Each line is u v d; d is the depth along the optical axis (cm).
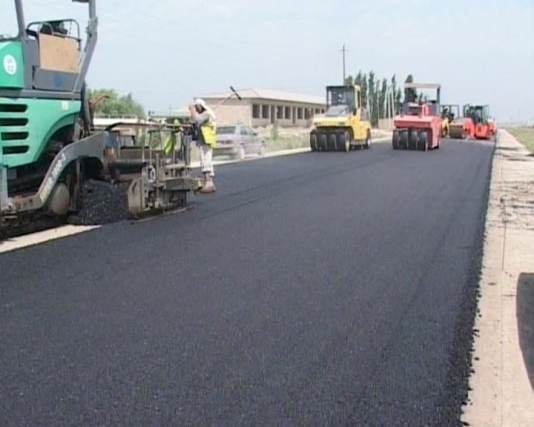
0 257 732
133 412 381
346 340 497
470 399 407
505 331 527
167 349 474
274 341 493
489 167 2064
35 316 539
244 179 1592
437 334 514
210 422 371
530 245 867
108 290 612
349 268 709
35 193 850
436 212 1105
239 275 671
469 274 696
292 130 6078
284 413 382
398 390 414
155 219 992
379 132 5800
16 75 804
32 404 389
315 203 1186
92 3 936
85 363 448
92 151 945
